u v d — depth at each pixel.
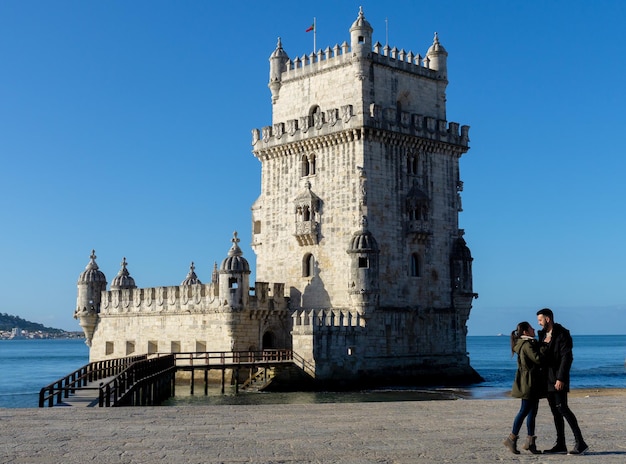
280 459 21.28
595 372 123.81
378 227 80.12
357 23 81.25
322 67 84.44
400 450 22.61
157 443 23.50
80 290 96.00
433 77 88.25
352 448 22.86
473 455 22.05
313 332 73.06
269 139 87.69
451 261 86.56
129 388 51.31
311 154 84.19
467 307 86.75
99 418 28.88
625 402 36.91
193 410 31.58
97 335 95.56
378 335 78.56
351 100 81.44
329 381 73.81
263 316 81.44
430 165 85.88
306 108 86.06
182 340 84.38
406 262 82.38
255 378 77.38
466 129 89.25
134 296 90.50
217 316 80.25
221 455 21.77
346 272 79.31
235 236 81.00
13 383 122.44
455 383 84.75
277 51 89.38
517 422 22.55
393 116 81.88
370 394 71.75
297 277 83.88
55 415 29.75
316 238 82.19
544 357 22.47
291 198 85.50
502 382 88.44
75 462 20.77
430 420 28.64
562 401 22.50
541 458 21.80
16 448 22.64
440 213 86.12
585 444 22.44
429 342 83.44
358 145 80.00
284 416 29.67
